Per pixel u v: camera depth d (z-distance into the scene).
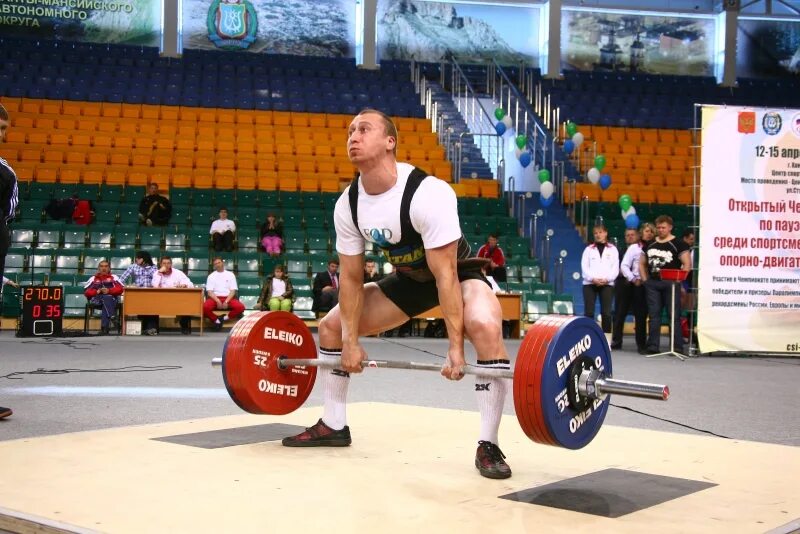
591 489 3.06
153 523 2.54
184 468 3.31
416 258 3.52
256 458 3.53
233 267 14.31
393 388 6.61
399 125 19.39
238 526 2.52
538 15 24.12
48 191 15.42
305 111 20.03
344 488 3.02
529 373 2.96
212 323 13.20
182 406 5.49
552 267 15.51
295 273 14.41
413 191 3.39
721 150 9.90
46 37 21.88
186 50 22.08
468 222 15.77
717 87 23.80
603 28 24.14
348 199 3.57
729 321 9.95
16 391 6.17
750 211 9.95
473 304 3.46
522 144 17.47
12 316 13.12
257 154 17.66
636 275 10.85
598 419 3.22
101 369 7.75
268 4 22.98
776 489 3.08
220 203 15.98
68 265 13.74
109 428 4.39
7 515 2.62
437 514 2.68
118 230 14.59
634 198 17.47
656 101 22.72
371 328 3.82
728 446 3.92
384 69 22.91
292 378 4.13
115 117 18.52
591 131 20.47
